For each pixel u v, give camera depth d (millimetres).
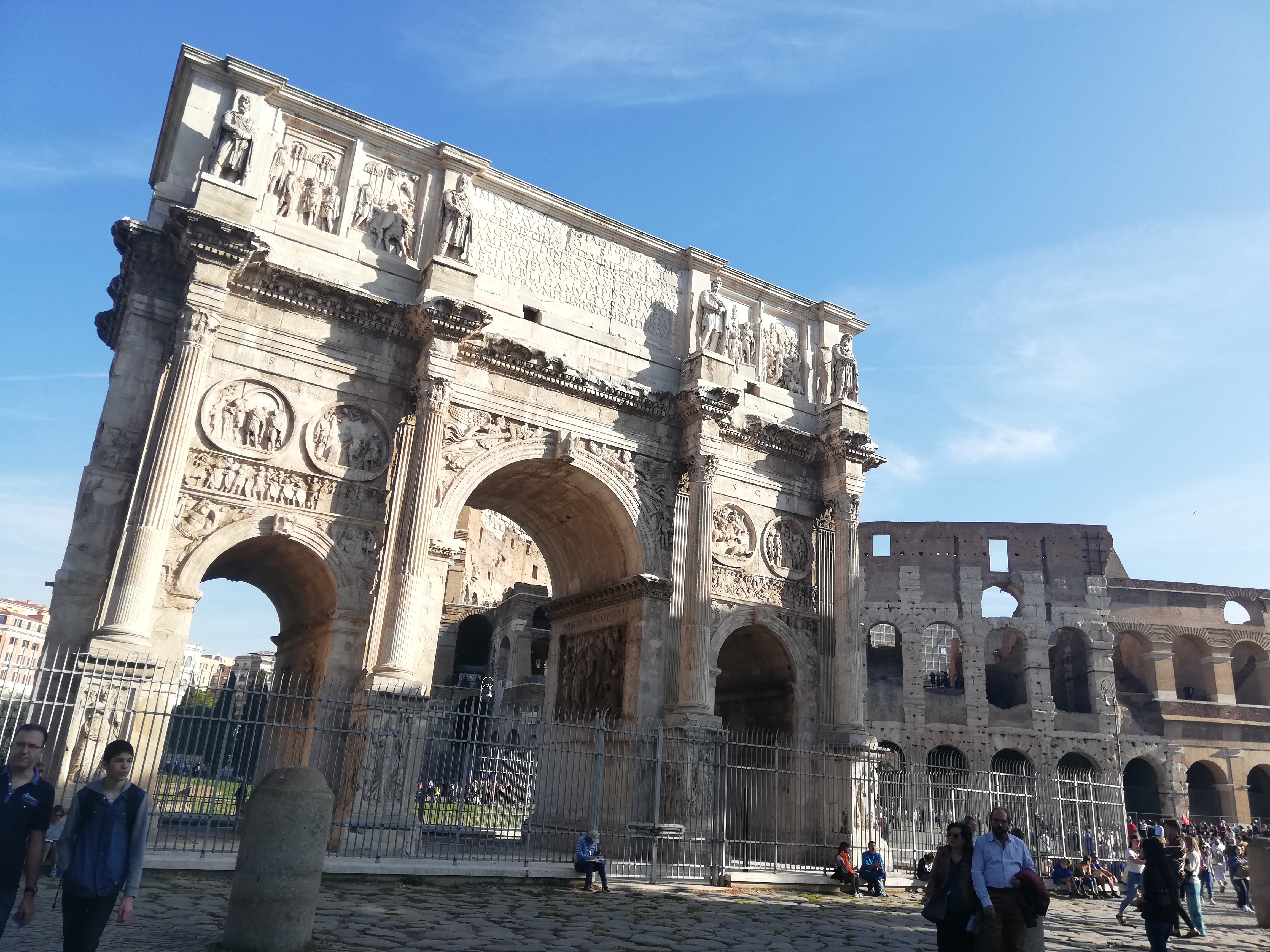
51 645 22266
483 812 35062
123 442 24234
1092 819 36594
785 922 20469
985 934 11547
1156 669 65500
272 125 27953
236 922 12211
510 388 29969
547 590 66500
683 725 29031
